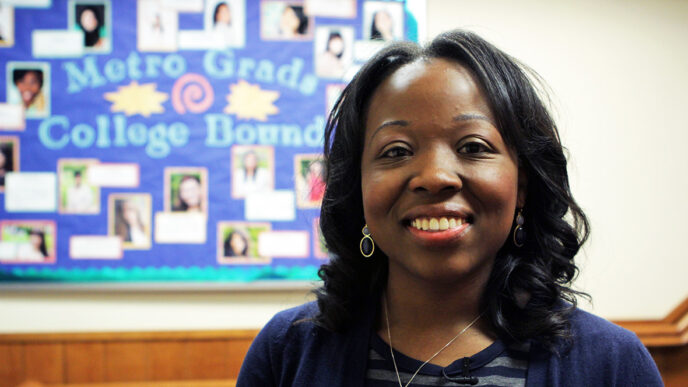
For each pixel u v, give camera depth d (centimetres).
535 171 58
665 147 156
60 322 151
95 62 149
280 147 151
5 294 150
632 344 54
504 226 53
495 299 58
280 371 63
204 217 151
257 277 151
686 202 157
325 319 61
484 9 151
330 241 67
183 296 151
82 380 150
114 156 150
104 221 150
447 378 54
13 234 150
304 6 149
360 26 150
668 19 155
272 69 150
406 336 58
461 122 51
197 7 149
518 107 56
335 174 65
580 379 53
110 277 150
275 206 151
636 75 155
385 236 55
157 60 149
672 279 157
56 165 150
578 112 154
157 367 151
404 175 52
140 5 149
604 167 155
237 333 150
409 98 53
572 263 64
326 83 150
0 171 149
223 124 150
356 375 57
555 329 55
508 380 53
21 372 150
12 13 148
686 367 157
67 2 148
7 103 149
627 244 156
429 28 150
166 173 150
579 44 154
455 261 52
